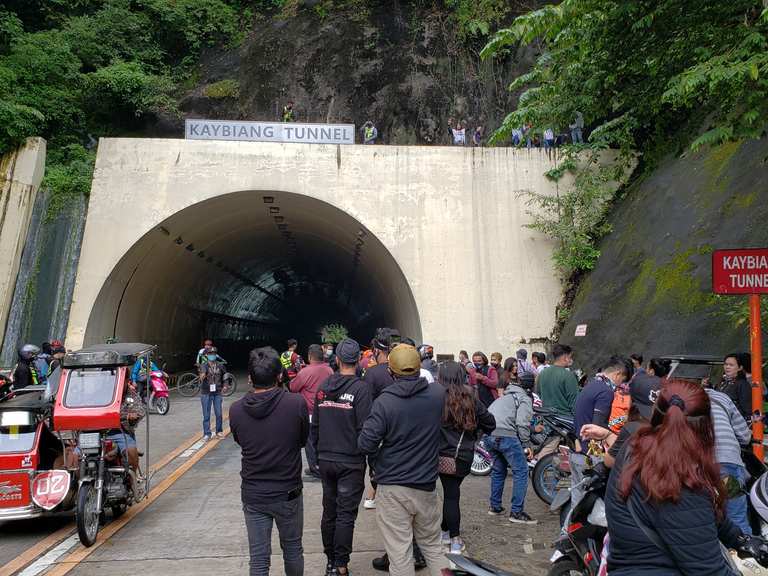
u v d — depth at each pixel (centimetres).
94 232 1658
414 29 2428
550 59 823
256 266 3119
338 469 473
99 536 590
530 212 1736
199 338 2861
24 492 601
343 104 2333
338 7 2531
